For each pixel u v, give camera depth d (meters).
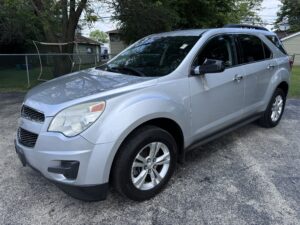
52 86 3.27
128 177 2.84
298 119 6.02
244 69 4.18
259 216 2.81
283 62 5.18
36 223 2.73
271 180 3.47
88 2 11.95
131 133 2.85
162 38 4.13
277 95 5.17
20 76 13.41
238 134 5.06
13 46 24.72
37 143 2.69
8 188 3.32
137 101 2.83
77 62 13.53
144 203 3.04
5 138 4.94
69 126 2.60
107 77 3.38
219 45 3.90
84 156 2.58
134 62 3.84
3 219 2.79
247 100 4.34
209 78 3.58
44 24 12.38
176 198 3.11
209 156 4.15
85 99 2.70
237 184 3.38
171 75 3.23
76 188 2.64
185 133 3.35
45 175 2.72
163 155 3.16
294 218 2.78
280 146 4.54
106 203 3.04
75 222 2.75
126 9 12.50
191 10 17.81
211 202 3.04
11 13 12.35
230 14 21.30
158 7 12.91
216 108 3.74
